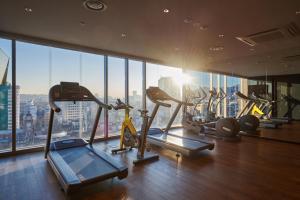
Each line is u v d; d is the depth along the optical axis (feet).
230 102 21.18
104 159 9.53
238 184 8.30
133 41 14.11
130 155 12.48
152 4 8.72
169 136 15.35
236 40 13.69
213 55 18.10
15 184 8.37
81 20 10.46
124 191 7.75
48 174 9.43
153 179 8.84
